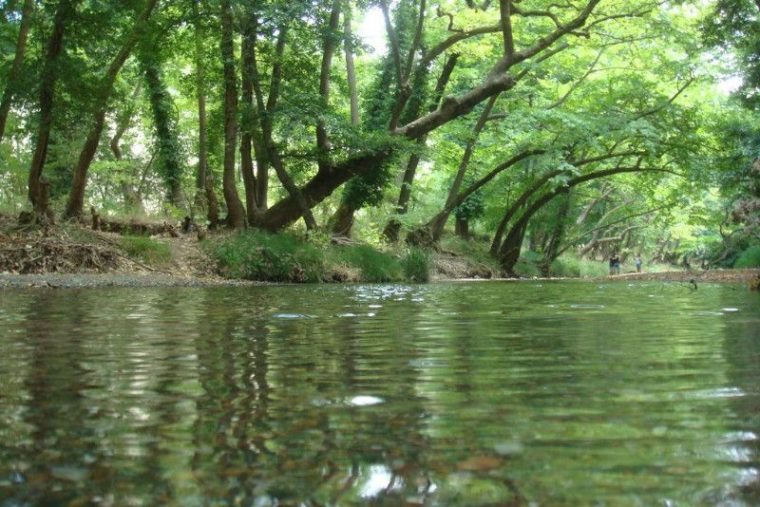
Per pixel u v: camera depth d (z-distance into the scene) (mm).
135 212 22328
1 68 15516
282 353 2754
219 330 3836
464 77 26844
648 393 1764
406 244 23531
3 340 3311
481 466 1084
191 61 19891
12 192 24375
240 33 17125
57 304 6449
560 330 3711
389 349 2871
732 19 20047
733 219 26406
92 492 975
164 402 1703
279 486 988
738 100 23672
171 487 994
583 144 25734
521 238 30062
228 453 1189
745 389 1806
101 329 3914
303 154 17656
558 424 1397
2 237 13500
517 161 26219
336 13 18422
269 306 6215
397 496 938
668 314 4934
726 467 1066
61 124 15734
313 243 16969
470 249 28594
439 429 1360
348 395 1782
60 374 2221
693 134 24828
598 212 44219
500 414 1509
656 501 909
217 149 24469
